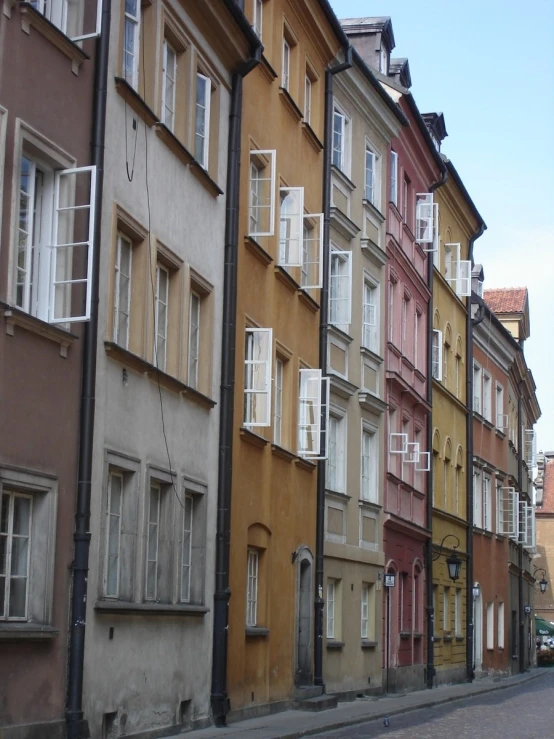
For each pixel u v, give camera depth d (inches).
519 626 2252.7
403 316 1400.1
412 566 1427.2
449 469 1684.3
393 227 1358.3
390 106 1289.4
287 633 989.8
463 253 1850.4
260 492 927.7
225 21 829.8
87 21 633.0
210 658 818.2
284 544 986.1
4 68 549.0
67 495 605.0
